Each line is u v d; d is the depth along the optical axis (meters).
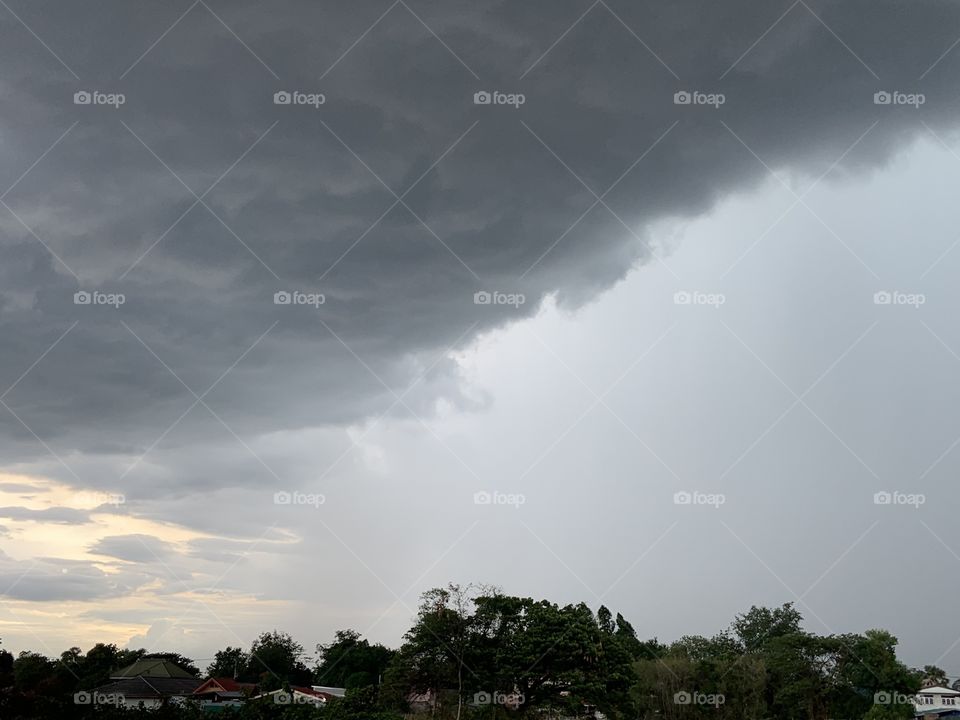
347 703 68.81
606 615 125.62
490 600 81.94
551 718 77.38
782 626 135.50
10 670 101.56
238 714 68.88
